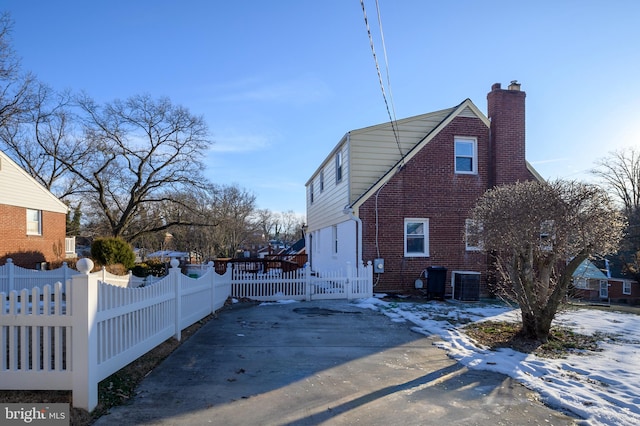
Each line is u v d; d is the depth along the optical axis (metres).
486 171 14.82
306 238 26.19
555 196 7.06
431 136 14.48
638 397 4.58
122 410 4.16
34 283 13.98
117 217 34.81
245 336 7.55
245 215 53.31
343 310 10.66
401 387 4.95
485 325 8.64
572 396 4.57
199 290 8.84
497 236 7.49
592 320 9.23
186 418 3.99
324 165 19.17
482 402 4.49
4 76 23.58
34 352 4.21
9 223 19.86
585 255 6.96
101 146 29.34
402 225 14.08
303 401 4.47
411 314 9.87
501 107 14.73
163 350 6.27
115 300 4.75
